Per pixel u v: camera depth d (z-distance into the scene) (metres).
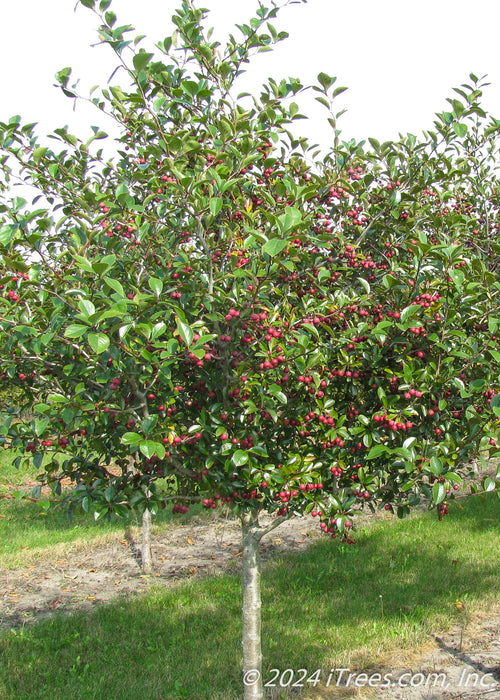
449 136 5.01
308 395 3.87
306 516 10.38
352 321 4.18
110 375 3.38
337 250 4.56
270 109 4.52
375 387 3.97
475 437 3.72
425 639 5.70
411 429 3.84
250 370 3.64
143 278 4.02
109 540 9.19
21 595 7.14
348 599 6.53
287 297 4.18
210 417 3.69
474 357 3.69
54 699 4.74
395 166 4.99
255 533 4.39
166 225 4.05
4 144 4.15
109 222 4.11
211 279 3.77
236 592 6.89
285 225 3.06
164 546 8.98
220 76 4.43
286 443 4.04
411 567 7.40
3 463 13.52
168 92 4.41
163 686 4.92
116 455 3.98
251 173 4.48
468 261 3.87
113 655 5.49
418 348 3.91
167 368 3.21
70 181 4.49
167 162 3.58
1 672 5.21
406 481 3.91
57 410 3.38
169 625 6.09
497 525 8.86
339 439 3.74
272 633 5.77
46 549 8.73
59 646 5.70
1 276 3.55
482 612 6.18
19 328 3.19
